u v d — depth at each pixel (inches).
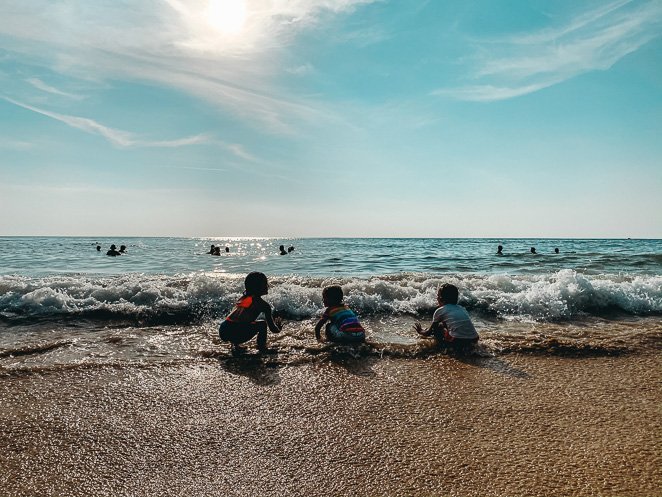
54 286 280.8
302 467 93.6
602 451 100.9
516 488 85.7
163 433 109.0
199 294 269.3
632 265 674.2
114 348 181.6
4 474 90.0
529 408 126.0
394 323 235.6
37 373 149.6
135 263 804.6
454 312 190.2
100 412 120.6
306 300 263.3
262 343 183.9
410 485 86.7
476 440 106.4
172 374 151.5
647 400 132.0
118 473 91.0
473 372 157.2
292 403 128.4
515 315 255.0
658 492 83.9
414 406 126.9
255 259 919.7
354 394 135.9
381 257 962.1
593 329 222.4
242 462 95.6
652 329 216.8
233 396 133.3
